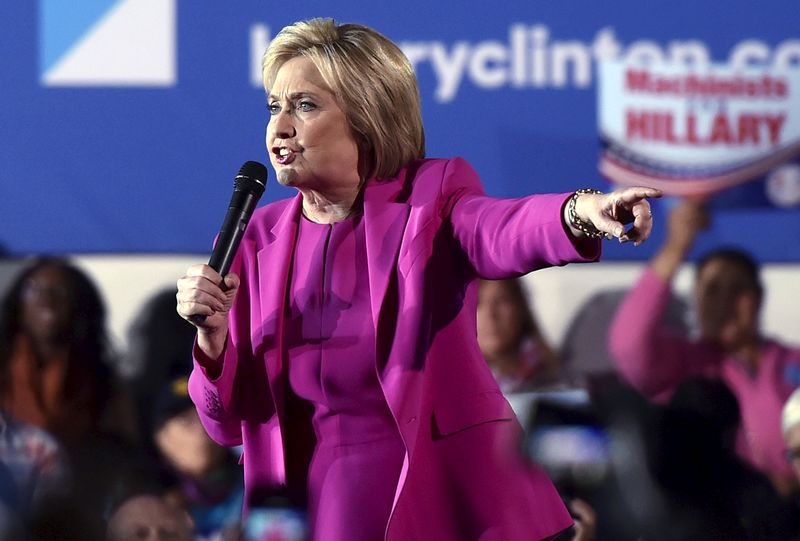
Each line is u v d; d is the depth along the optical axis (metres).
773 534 15.97
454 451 7.30
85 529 16.11
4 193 16.69
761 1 16.55
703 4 16.55
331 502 7.34
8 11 16.55
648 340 16.61
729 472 16.19
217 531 16.03
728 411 16.38
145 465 16.31
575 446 16.33
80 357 16.69
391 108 7.51
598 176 16.69
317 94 7.39
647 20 16.59
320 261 7.49
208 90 16.64
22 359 16.59
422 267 7.15
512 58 16.66
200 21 16.61
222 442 7.98
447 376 7.31
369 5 16.61
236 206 7.57
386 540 6.90
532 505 7.43
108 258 16.78
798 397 16.12
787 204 16.69
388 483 7.23
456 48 16.62
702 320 16.70
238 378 7.64
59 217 16.73
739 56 16.59
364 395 7.29
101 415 16.59
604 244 16.84
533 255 6.73
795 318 16.70
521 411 16.44
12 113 16.62
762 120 16.64
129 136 16.67
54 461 16.34
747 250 16.77
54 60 16.59
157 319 16.75
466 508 7.27
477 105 16.66
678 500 16.09
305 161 7.39
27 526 16.14
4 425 16.42
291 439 7.62
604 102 16.66
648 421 16.39
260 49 16.64
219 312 7.28
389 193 7.50
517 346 16.75
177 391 16.42
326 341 7.35
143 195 16.73
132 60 16.62
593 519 16.05
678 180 16.73
